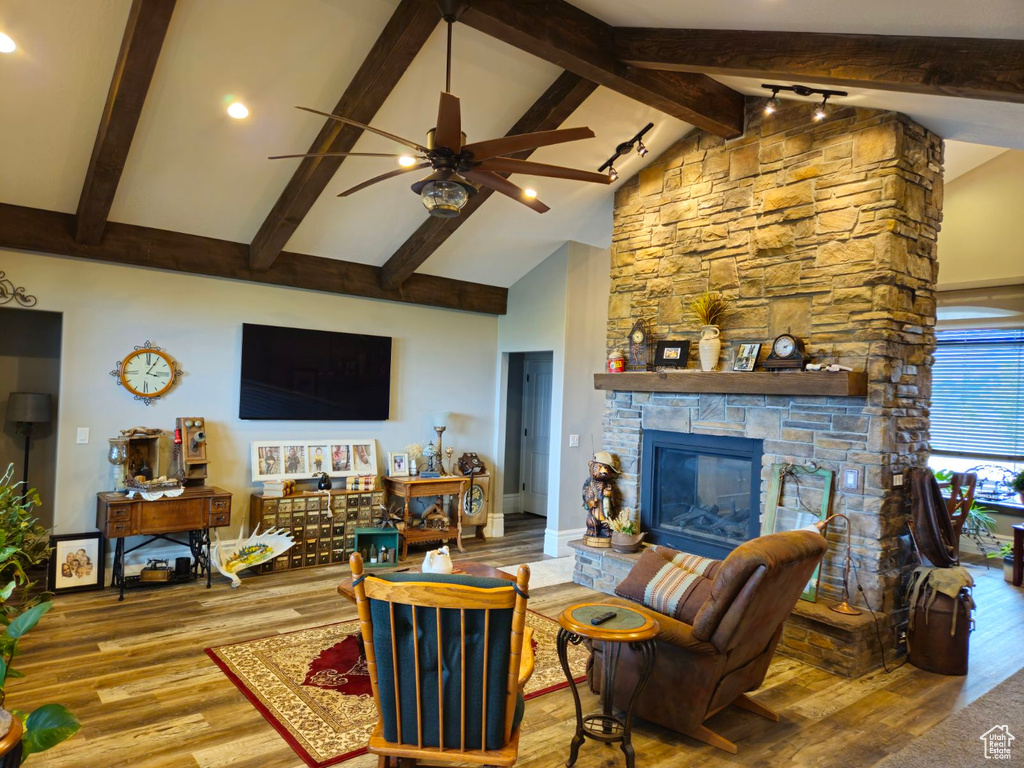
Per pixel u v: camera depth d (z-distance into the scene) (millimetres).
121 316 5098
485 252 6504
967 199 6469
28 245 4602
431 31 3523
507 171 3395
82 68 3703
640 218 5527
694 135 5113
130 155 4344
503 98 4484
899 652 4027
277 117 4250
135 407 5164
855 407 3965
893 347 3945
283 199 4914
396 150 4688
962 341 6926
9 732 1341
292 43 3773
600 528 5449
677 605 3012
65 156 4273
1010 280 6129
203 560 5250
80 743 2793
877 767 2723
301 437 6051
